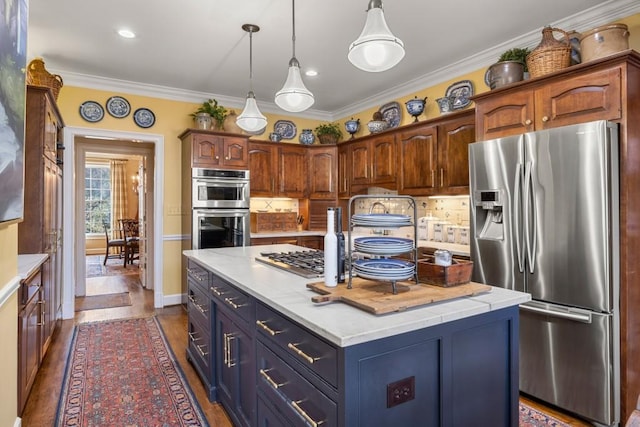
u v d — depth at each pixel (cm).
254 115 274
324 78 417
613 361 208
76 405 233
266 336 162
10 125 154
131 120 438
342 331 113
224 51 344
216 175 442
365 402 115
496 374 147
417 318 125
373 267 149
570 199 220
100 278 632
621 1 255
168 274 463
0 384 166
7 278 177
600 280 208
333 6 267
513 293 158
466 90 370
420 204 438
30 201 275
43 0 259
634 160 212
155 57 358
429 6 267
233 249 315
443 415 132
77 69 390
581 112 224
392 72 398
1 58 142
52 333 336
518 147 247
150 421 216
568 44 241
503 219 255
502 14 279
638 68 214
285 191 516
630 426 124
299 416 136
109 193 972
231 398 209
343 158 509
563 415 226
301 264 221
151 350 321
